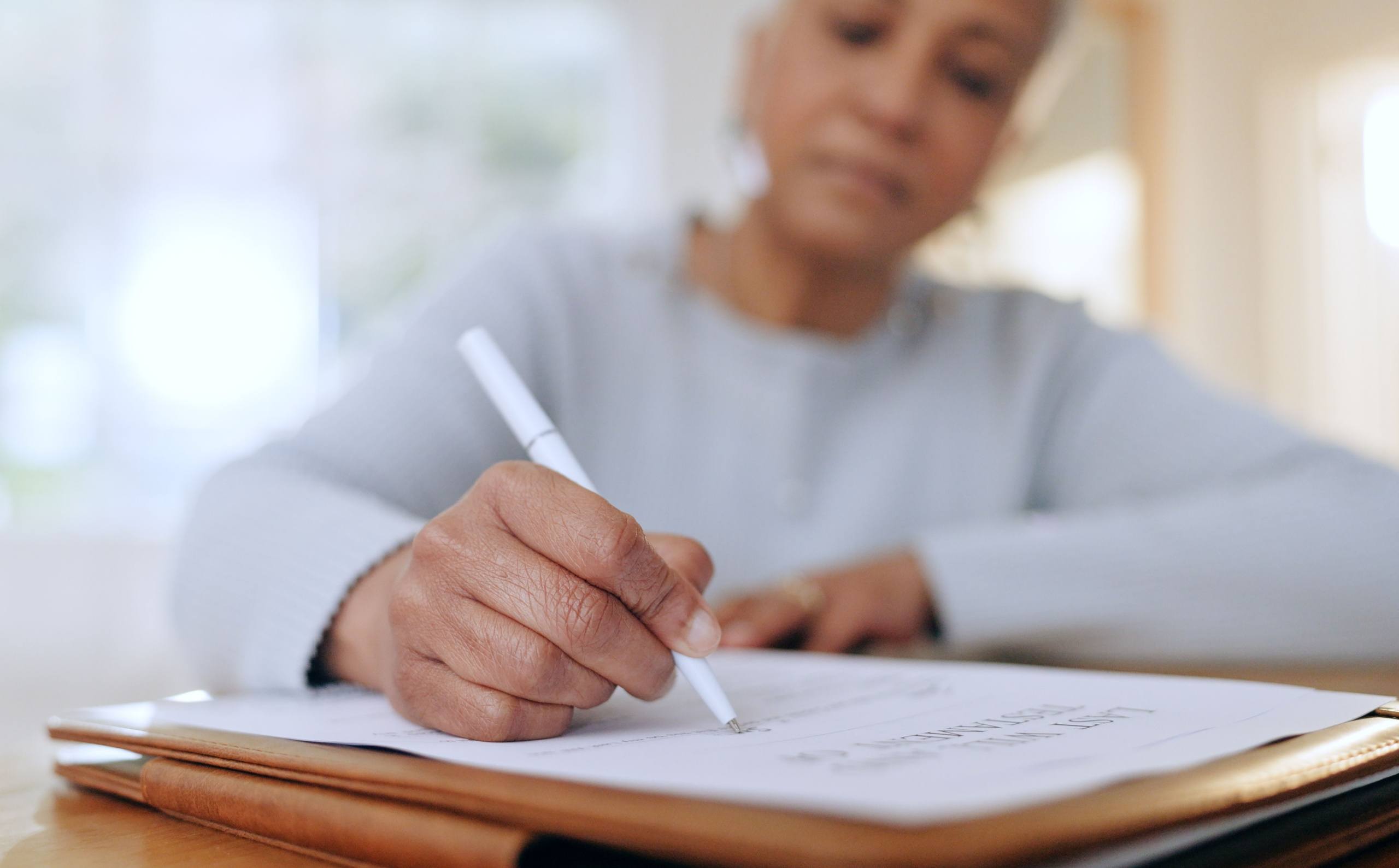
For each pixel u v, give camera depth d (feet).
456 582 1.02
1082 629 2.32
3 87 6.15
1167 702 1.11
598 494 1.03
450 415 2.44
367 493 2.13
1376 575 2.27
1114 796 0.67
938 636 2.41
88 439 6.19
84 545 5.91
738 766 0.78
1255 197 8.02
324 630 1.41
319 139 6.68
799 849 0.56
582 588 0.99
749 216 3.12
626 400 3.02
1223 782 0.73
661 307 3.15
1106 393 3.21
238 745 0.97
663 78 7.16
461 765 0.84
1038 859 0.57
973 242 3.80
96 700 5.54
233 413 6.45
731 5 7.19
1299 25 8.21
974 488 3.14
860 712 1.10
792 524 2.99
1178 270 7.58
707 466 3.00
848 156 2.69
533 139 7.13
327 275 6.66
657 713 1.15
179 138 6.45
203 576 1.63
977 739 0.90
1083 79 7.22
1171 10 7.70
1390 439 8.31
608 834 0.65
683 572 1.15
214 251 6.48
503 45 7.10
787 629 2.19
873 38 2.68
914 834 0.57
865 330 3.26
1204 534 2.35
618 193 7.22
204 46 6.51
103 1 6.28
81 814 1.07
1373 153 8.31
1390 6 8.36
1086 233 7.14
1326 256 8.20
